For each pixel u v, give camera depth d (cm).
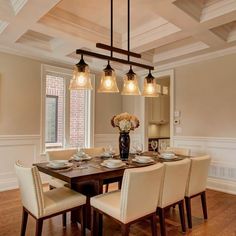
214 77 425
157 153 352
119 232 259
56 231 258
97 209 229
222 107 413
